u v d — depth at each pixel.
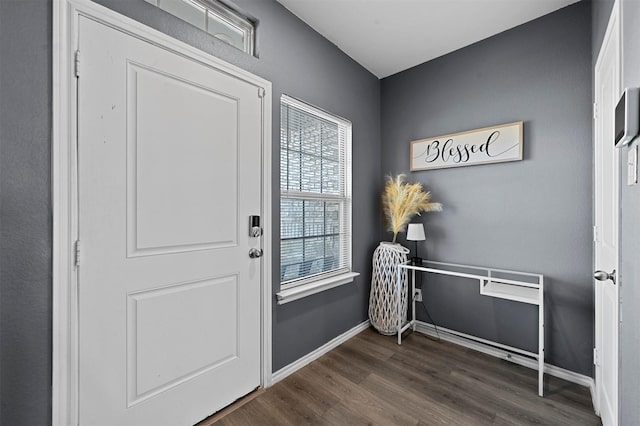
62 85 1.09
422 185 2.66
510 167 2.17
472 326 2.37
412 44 2.40
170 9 1.48
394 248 2.57
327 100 2.33
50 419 1.08
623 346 1.08
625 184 1.06
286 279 2.09
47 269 1.07
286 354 1.98
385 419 1.55
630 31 0.99
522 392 1.78
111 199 1.22
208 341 1.55
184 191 1.45
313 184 2.30
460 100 2.44
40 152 1.06
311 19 2.11
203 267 1.53
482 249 2.31
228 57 1.63
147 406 1.33
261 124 1.81
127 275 1.27
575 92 1.90
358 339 2.52
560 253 1.96
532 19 2.07
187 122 1.45
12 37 1.00
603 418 1.48
